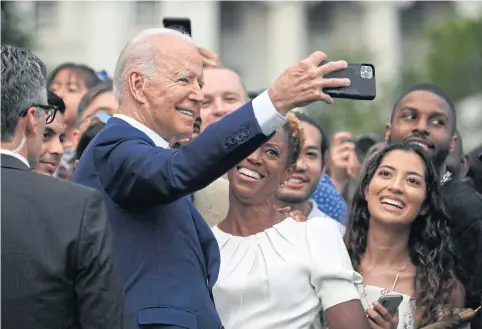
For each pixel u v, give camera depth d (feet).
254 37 165.89
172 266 12.78
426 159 16.65
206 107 19.40
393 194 16.42
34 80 11.69
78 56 136.05
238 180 15.03
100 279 11.02
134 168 12.42
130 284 12.58
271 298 14.37
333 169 21.63
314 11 169.99
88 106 19.63
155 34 13.37
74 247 10.99
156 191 12.34
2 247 10.89
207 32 156.66
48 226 11.01
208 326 12.78
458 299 16.83
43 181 11.24
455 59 98.58
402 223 16.37
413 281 16.34
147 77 13.14
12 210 11.02
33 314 10.83
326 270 14.43
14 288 10.83
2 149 11.46
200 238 13.61
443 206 16.62
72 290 11.02
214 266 13.46
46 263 10.89
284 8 166.91
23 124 11.64
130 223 12.76
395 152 16.70
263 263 14.58
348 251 16.72
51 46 133.59
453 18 103.09
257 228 15.10
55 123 16.81
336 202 19.89
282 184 15.48
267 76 166.30
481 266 17.65
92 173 12.87
